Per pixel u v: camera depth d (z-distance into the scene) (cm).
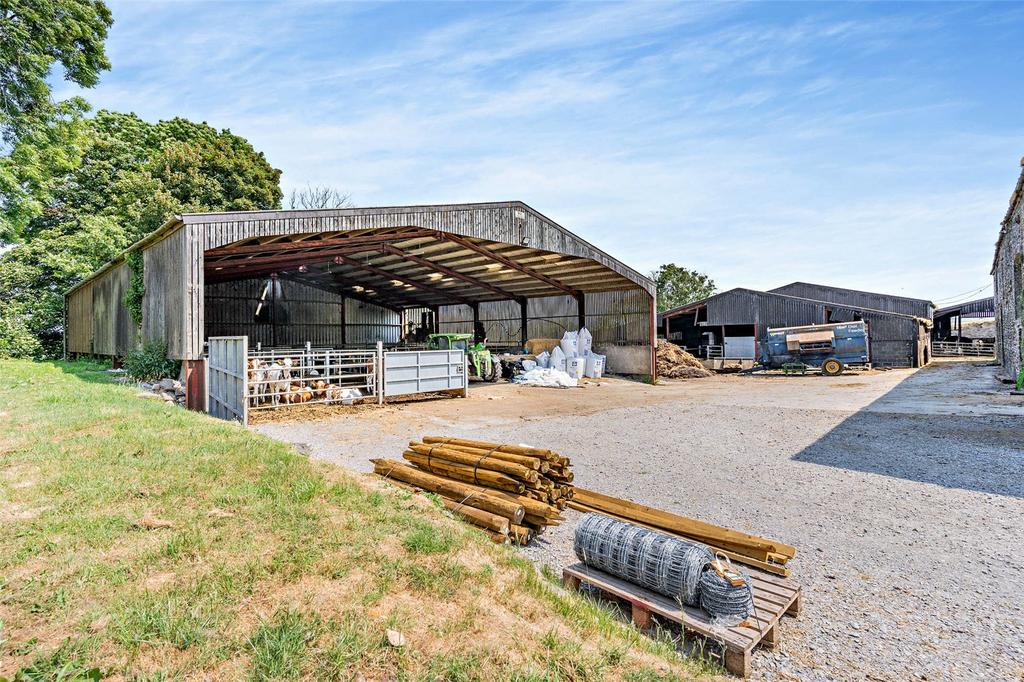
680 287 5131
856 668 272
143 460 445
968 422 895
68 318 2369
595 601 345
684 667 253
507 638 237
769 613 296
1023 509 491
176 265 1082
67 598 238
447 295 2566
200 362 1003
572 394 1512
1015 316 1502
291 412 1052
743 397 1396
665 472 637
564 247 1723
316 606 243
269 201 3303
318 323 2464
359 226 1205
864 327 2128
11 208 1977
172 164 2859
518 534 424
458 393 1411
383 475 562
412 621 240
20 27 1777
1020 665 273
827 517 480
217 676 196
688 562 309
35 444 492
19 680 184
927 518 474
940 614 322
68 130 2064
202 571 266
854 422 936
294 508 353
